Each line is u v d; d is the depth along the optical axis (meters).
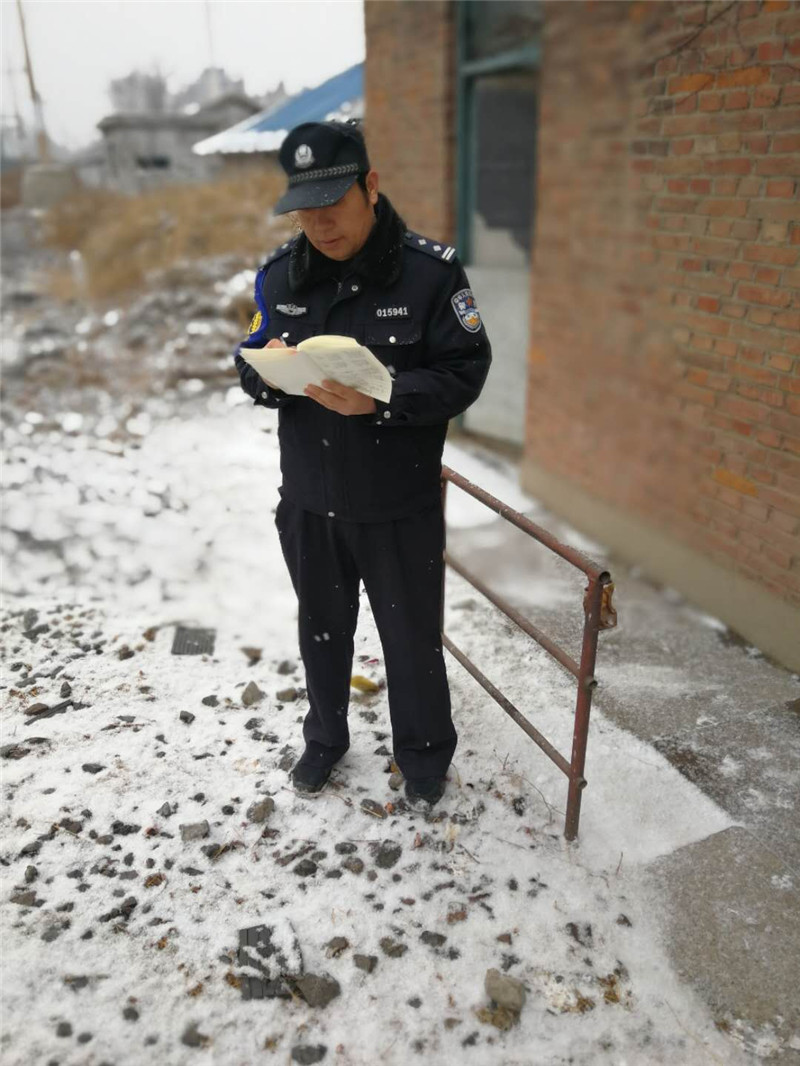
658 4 3.39
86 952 1.93
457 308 1.89
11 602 3.71
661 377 3.72
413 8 5.11
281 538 2.23
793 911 2.08
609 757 2.62
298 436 2.04
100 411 6.97
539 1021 1.81
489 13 4.73
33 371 8.23
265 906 2.07
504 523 4.66
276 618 3.67
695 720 2.83
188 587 3.98
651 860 2.23
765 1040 1.78
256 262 10.72
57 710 2.81
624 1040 1.78
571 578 3.95
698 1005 1.85
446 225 5.39
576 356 4.38
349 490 2.00
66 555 4.31
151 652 3.27
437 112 5.13
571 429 4.52
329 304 1.92
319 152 1.73
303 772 2.43
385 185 5.91
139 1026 1.78
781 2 2.81
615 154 3.81
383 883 2.14
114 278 11.37
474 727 2.73
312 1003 1.83
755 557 3.29
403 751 2.37
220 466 5.53
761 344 3.12
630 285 3.85
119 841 2.25
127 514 4.78
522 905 2.08
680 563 3.75
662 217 3.56
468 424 6.04
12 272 13.84
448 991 1.87
